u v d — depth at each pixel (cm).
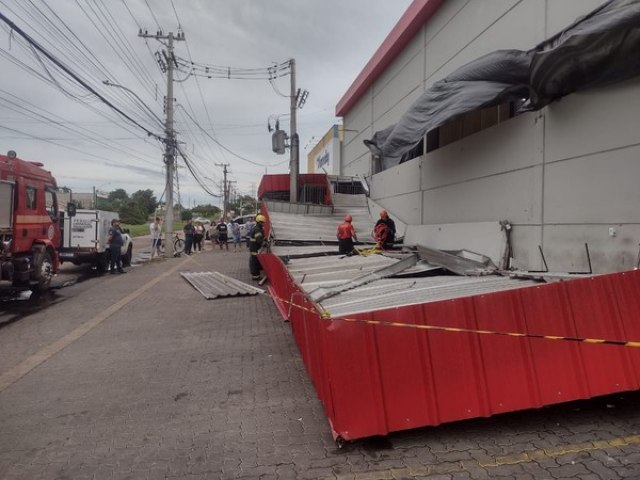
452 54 1023
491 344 346
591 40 509
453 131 1040
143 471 309
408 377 333
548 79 602
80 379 502
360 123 1895
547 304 361
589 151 586
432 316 340
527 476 285
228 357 570
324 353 335
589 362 361
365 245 1213
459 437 337
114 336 689
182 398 440
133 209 7650
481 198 854
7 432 375
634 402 384
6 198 918
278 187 2094
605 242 564
